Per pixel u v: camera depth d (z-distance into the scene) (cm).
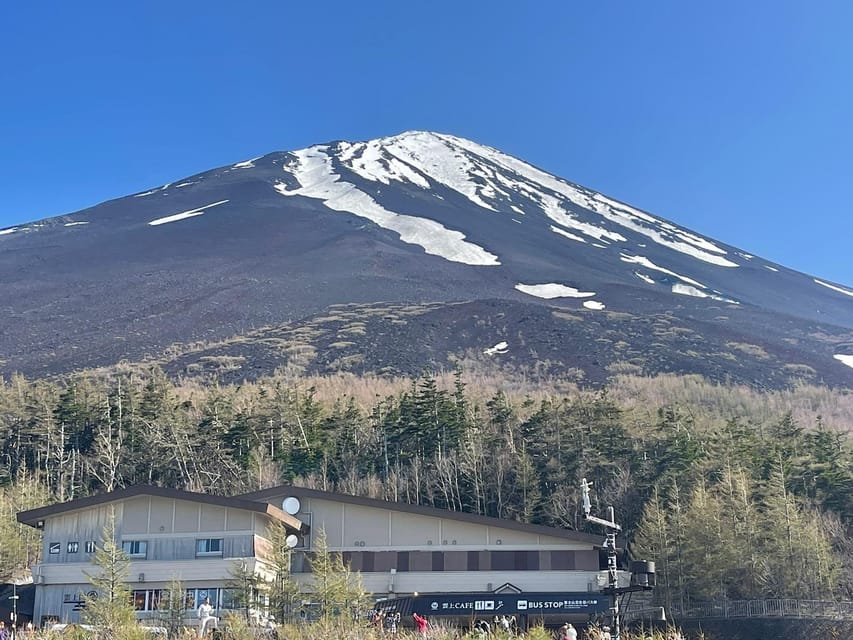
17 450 8738
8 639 3306
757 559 5784
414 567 5359
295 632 3206
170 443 8388
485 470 7594
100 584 4103
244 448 8375
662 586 5597
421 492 7562
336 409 9262
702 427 9194
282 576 4234
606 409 8006
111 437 8594
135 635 3166
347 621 3347
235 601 4294
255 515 5053
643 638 3553
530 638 3234
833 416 13200
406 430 8250
